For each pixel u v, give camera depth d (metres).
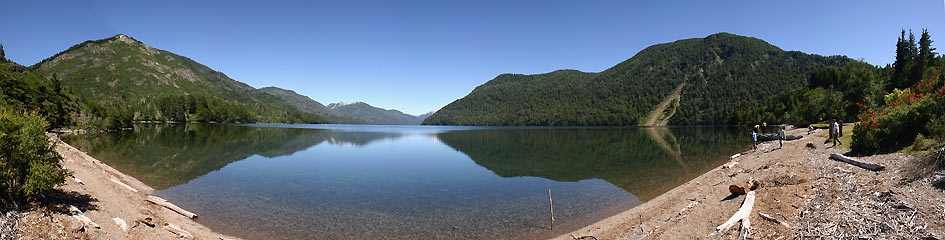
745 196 13.55
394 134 97.75
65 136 57.75
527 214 17.06
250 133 87.12
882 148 18.16
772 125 104.88
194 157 37.09
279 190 21.86
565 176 27.83
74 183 14.41
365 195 20.94
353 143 62.22
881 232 8.28
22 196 10.41
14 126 10.23
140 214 13.49
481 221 16.03
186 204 18.00
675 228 11.91
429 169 31.70
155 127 105.38
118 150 41.16
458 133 107.88
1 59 102.44
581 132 111.88
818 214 9.95
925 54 77.50
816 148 24.47
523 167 33.16
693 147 49.09
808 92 98.69
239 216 16.28
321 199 19.78
